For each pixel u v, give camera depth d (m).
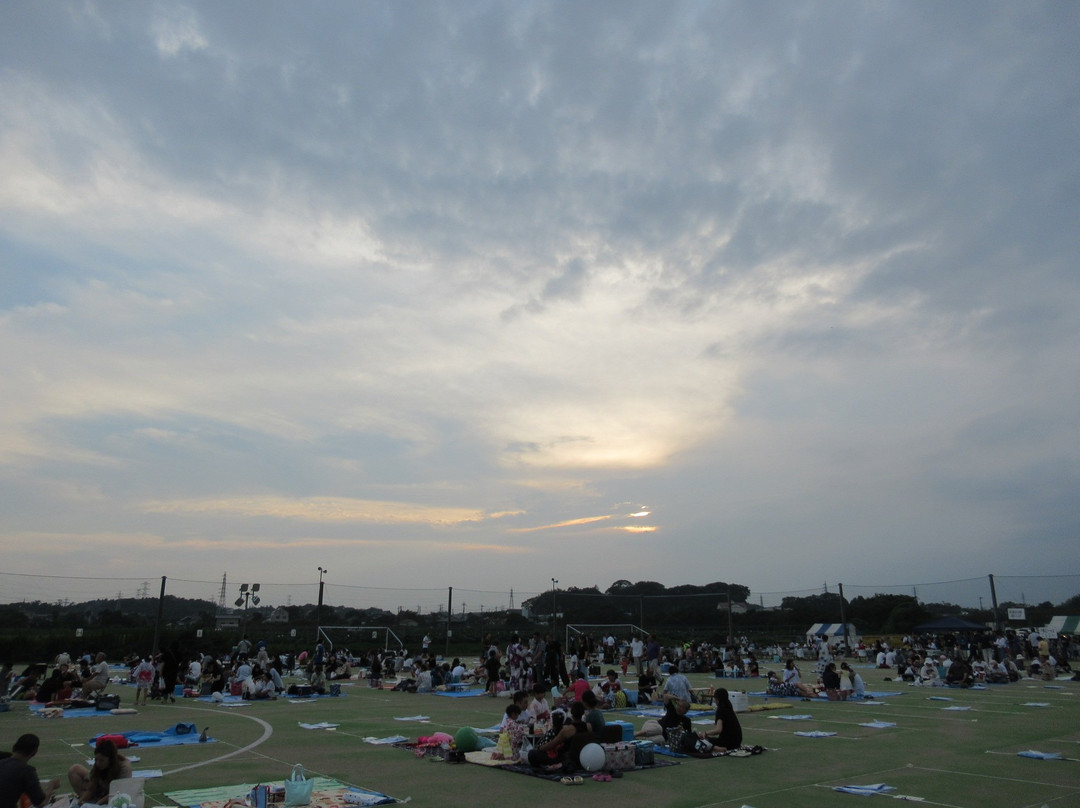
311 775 12.23
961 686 30.03
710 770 12.83
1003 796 10.79
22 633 49.88
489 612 65.56
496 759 13.33
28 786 9.05
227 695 27.56
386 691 31.34
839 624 65.56
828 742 15.94
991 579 55.44
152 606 54.06
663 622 68.69
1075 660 47.69
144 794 10.18
